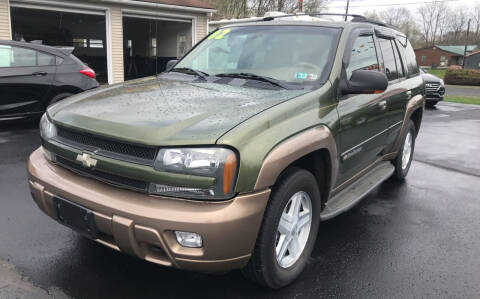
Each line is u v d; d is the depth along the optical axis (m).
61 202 2.53
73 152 2.51
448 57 82.19
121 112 2.55
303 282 2.91
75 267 2.93
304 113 2.75
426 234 3.82
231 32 3.99
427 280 3.02
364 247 3.49
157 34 20.58
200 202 2.19
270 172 2.31
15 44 7.19
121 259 3.06
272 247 2.54
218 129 2.26
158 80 3.50
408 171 5.98
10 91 7.09
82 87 7.79
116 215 2.25
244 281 2.87
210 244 2.17
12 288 2.64
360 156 3.66
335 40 3.42
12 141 6.62
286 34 3.64
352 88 3.17
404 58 4.92
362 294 2.80
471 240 3.73
